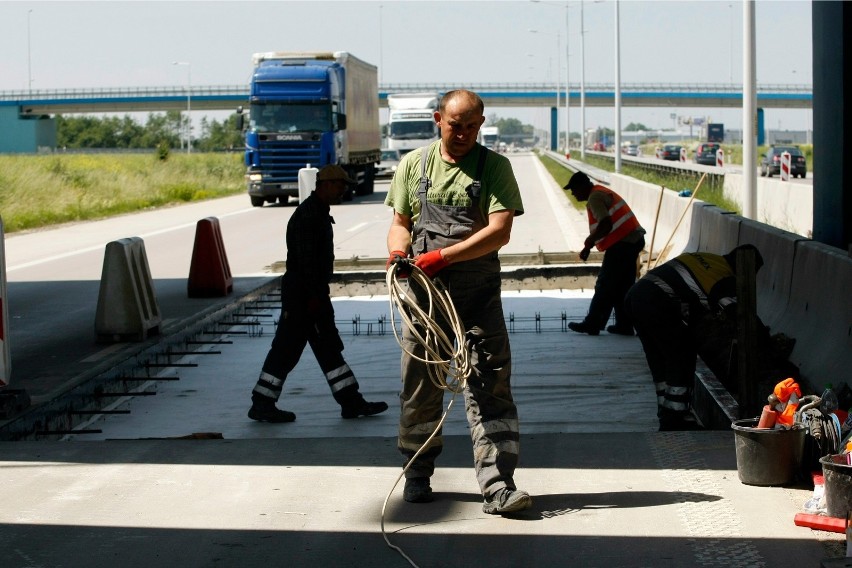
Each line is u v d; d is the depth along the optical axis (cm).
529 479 585
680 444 646
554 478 586
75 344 1096
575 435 674
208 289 1426
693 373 766
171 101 11794
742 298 698
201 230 1435
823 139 1091
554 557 472
